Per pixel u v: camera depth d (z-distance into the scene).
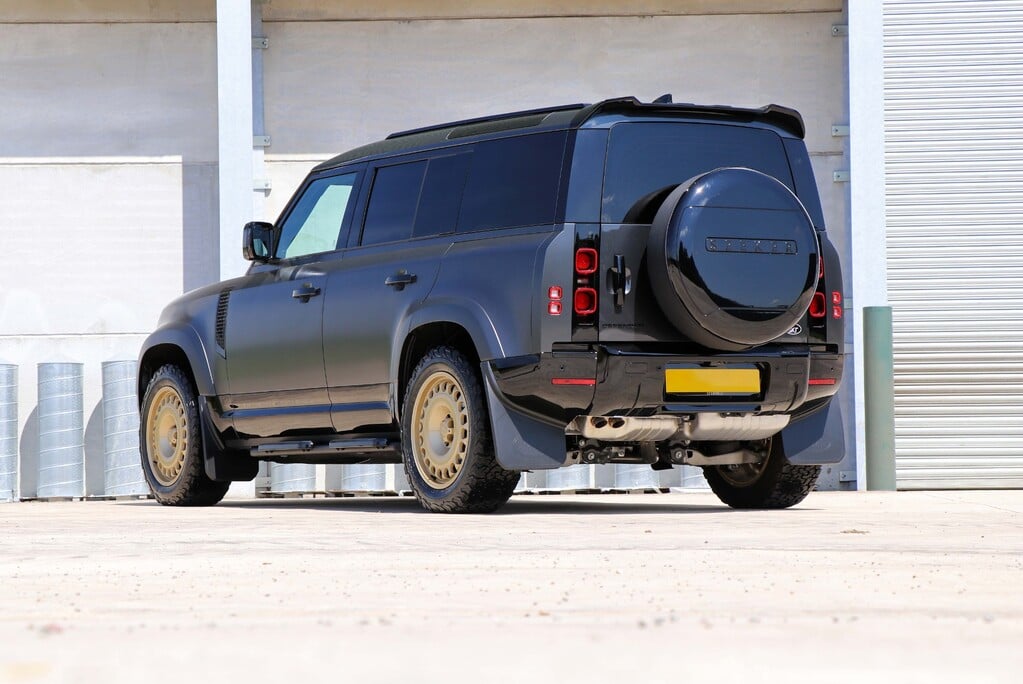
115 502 28.22
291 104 32.50
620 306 18.34
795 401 19.34
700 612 7.88
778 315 18.64
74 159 32.69
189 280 32.59
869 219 32.00
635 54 32.66
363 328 20.44
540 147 18.98
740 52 32.66
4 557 12.52
